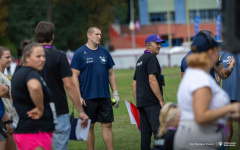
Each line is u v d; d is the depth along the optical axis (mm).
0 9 128625
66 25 158500
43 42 12633
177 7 188750
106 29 160625
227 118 8969
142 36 178875
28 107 10695
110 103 16312
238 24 8430
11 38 142875
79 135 12961
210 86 8500
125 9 190750
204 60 8719
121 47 176750
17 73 10727
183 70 15039
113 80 16844
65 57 12625
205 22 181750
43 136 10828
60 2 155875
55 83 12492
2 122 13047
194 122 8773
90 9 161125
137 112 16312
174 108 9836
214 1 188125
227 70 14352
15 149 14070
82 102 15828
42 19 149500
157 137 10008
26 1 144500
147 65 14922
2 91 12766
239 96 15484
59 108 12555
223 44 8578
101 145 18641
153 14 191000
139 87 15305
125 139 19703
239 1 8414
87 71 15852
